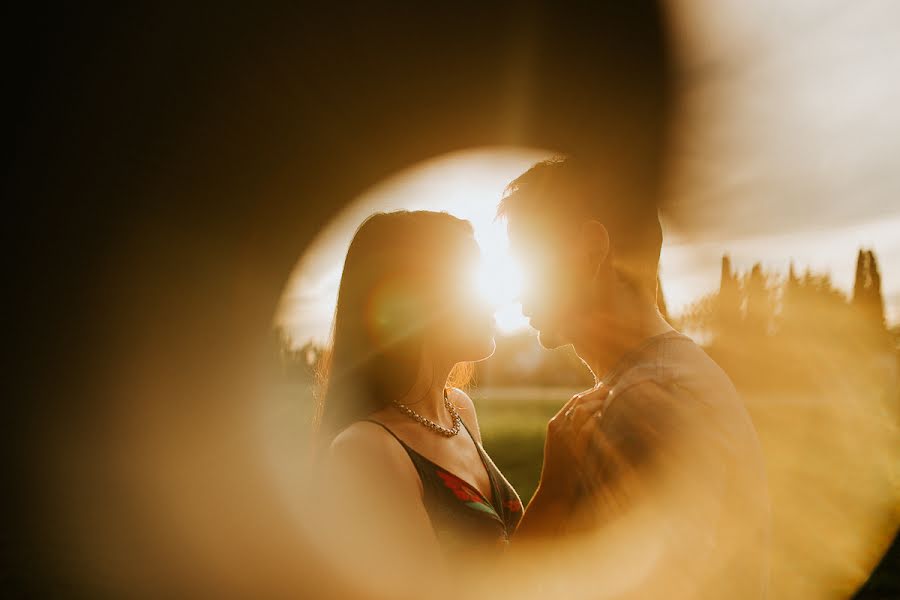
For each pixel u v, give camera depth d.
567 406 1.71
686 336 1.67
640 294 1.72
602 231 1.71
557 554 1.61
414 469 1.86
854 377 13.62
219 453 12.49
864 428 11.38
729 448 1.48
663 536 1.43
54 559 5.71
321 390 2.22
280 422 16.84
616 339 1.71
